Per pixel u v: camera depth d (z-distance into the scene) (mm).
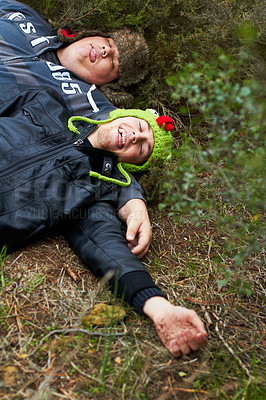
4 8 3207
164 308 1840
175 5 3373
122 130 2613
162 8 3309
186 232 2668
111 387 1626
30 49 3092
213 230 2688
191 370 1740
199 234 2656
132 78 3357
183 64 3326
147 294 1920
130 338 1859
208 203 1986
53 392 1577
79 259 2320
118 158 2674
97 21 3375
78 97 2986
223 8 3111
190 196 2842
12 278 2076
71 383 1621
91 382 1633
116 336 1854
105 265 2082
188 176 1885
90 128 2664
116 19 3432
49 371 1651
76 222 2379
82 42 3207
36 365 1669
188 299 2154
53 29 3338
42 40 3156
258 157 1662
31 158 2375
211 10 3225
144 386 1643
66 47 3234
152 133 2789
